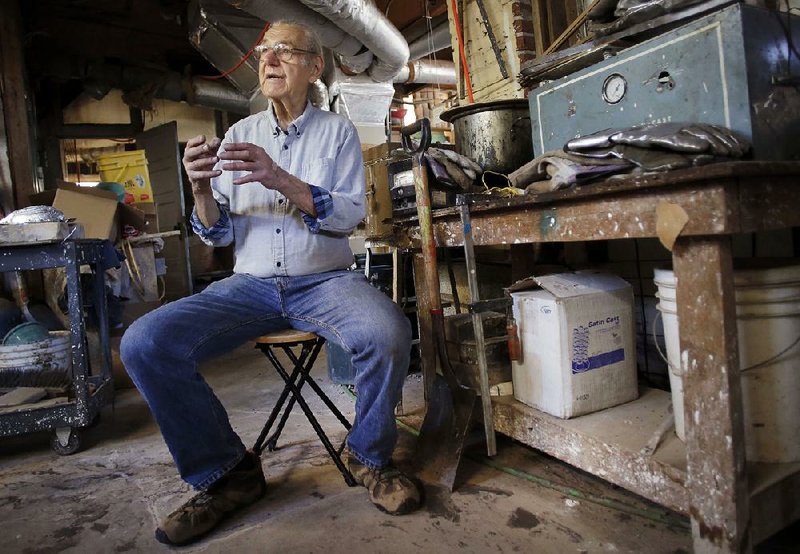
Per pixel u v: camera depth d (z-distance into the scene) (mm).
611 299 1680
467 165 2080
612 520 1458
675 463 1268
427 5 5211
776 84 1320
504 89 3186
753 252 1931
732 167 963
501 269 2943
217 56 5172
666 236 1115
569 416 1616
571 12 2912
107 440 2430
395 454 1990
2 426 2195
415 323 3250
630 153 1300
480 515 1532
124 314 3986
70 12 6074
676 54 1430
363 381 1571
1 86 4305
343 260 1789
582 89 1726
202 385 1562
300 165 1756
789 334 1234
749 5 1291
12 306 3215
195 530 1488
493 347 1912
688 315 1125
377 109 5750
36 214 2605
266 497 1725
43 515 1715
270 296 1721
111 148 8984
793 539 1319
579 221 1334
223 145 1518
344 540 1452
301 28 1723
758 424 1268
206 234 1682
